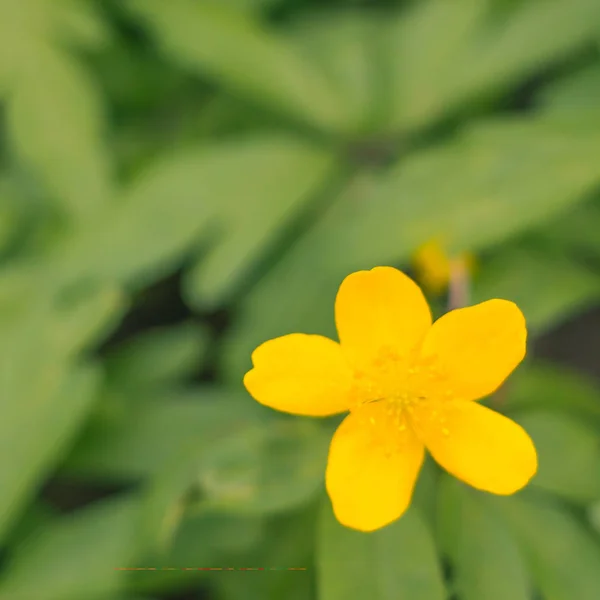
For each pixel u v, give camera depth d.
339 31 0.24
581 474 0.22
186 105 0.25
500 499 0.22
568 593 0.21
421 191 0.23
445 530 0.21
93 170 0.23
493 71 0.24
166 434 0.23
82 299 0.23
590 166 0.22
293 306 0.23
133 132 0.25
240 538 0.22
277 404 0.20
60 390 0.23
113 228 0.23
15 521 0.23
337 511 0.20
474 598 0.21
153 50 0.25
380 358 0.21
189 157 0.23
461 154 0.23
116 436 0.23
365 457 0.21
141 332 0.25
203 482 0.21
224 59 0.24
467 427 0.21
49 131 0.24
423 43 0.24
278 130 0.24
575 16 0.23
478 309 0.21
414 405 0.21
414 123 0.24
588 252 0.23
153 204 0.23
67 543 0.22
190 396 0.23
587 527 0.22
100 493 0.24
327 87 0.24
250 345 0.23
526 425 0.22
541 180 0.22
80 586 0.22
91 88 0.24
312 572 0.22
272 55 0.24
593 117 0.23
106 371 0.23
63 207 0.23
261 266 0.24
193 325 0.24
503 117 0.24
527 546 0.21
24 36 0.24
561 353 0.24
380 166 0.24
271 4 0.24
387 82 0.24
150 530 0.22
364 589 0.21
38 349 0.23
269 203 0.23
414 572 0.21
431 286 0.23
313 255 0.23
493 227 0.22
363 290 0.21
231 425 0.23
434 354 0.21
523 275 0.23
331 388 0.21
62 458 0.23
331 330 0.23
